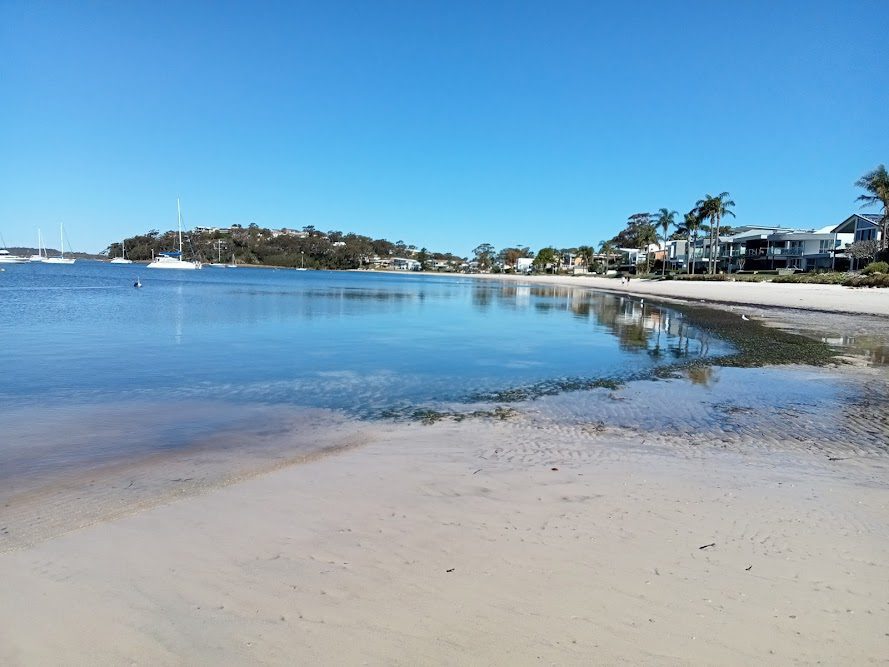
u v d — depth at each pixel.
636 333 21.53
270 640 3.11
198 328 20.91
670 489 5.60
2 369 12.40
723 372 13.20
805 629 3.27
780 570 3.95
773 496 5.46
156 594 3.56
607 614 3.38
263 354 15.04
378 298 45.06
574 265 158.38
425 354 15.55
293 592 3.59
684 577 3.82
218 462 6.42
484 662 2.95
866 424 8.69
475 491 5.46
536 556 4.10
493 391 10.87
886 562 4.11
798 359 15.22
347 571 3.86
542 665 2.93
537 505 5.10
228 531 4.50
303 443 7.29
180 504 5.07
